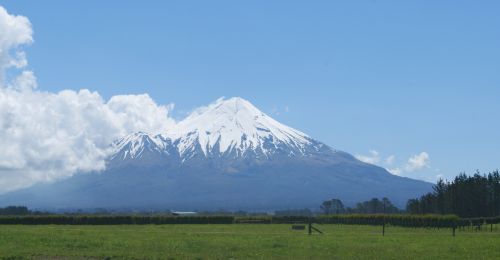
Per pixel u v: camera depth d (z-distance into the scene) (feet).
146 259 132.87
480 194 499.92
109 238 192.44
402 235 234.58
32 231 234.58
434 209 519.19
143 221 382.83
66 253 142.51
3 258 131.64
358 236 222.48
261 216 433.89
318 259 137.49
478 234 246.06
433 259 139.64
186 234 227.81
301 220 426.10
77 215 385.70
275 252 151.43
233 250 155.53
